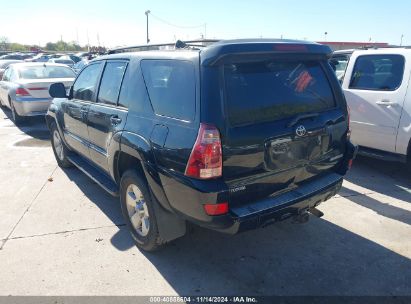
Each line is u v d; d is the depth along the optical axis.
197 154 2.60
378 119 5.22
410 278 3.09
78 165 5.00
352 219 4.13
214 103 2.61
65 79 9.38
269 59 2.91
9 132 8.76
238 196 2.78
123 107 3.58
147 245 3.39
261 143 2.78
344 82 5.77
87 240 3.72
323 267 3.25
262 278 3.11
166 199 2.97
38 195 4.85
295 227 3.96
